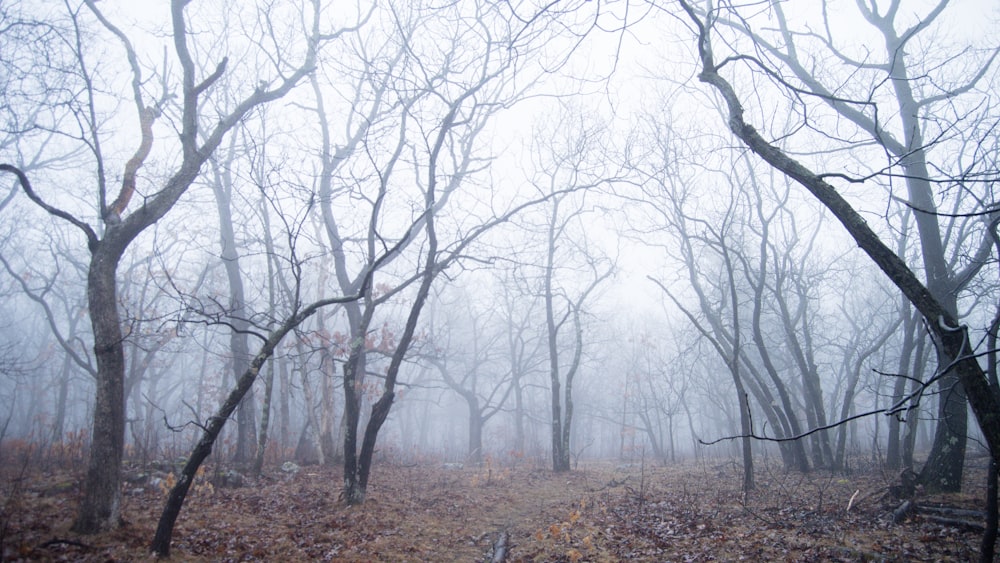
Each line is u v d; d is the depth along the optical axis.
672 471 22.17
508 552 10.09
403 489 15.64
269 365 16.81
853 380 20.08
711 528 10.85
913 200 14.18
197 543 8.99
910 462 17.20
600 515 12.68
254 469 15.91
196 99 11.03
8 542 7.47
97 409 8.91
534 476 20.22
